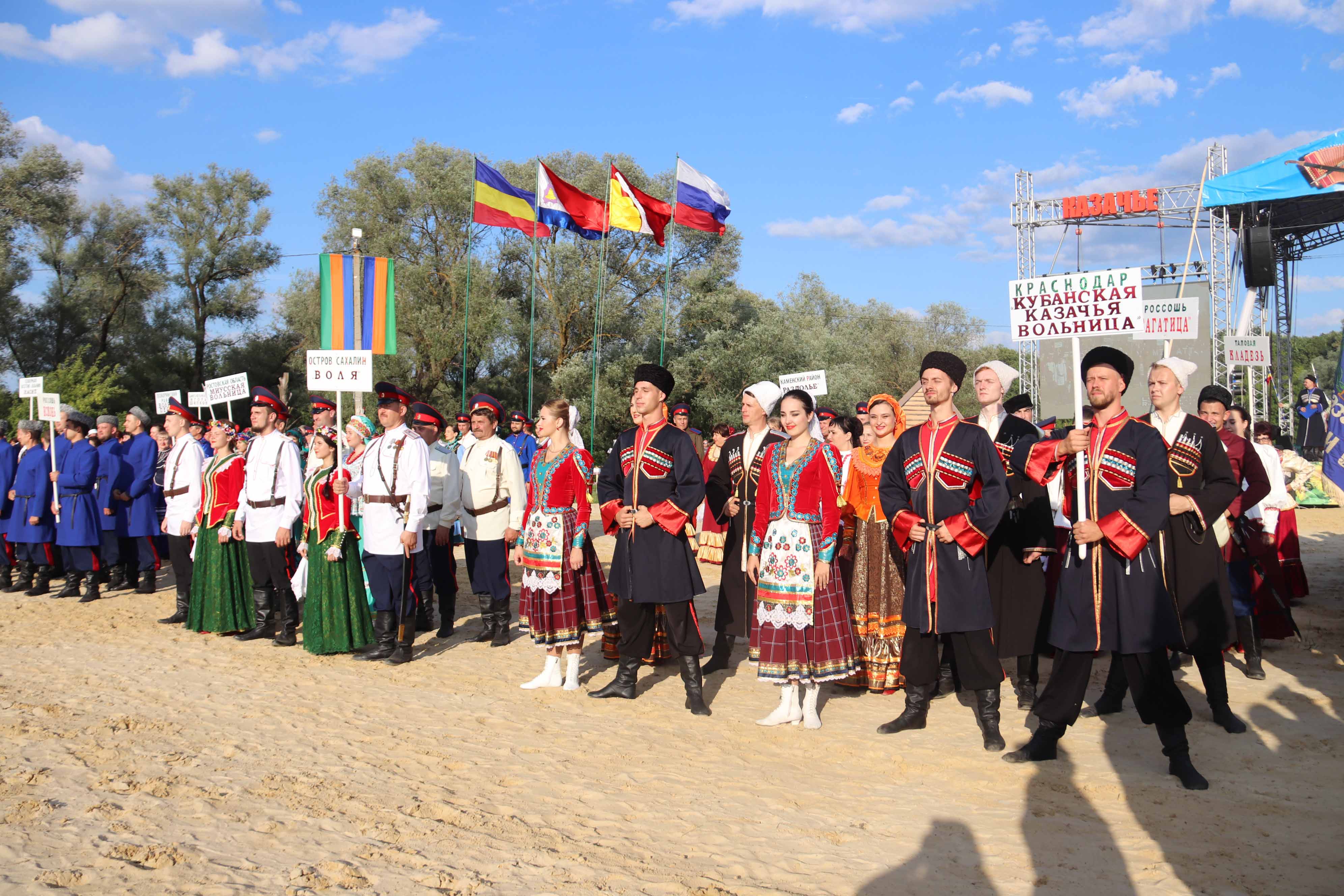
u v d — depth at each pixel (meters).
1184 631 5.55
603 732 5.58
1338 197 25.38
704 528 7.61
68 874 3.33
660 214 16.81
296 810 4.11
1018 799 4.50
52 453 10.70
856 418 8.26
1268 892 3.46
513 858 3.67
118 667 6.99
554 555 6.40
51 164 30.84
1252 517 7.38
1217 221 27.86
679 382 33.81
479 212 15.61
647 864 3.67
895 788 4.67
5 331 32.09
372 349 10.46
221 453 8.40
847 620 5.74
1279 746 5.26
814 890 3.48
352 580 7.64
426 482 7.41
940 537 5.22
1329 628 8.63
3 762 4.62
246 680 6.66
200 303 38.03
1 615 9.42
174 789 4.32
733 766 4.99
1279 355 30.12
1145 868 3.68
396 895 3.29
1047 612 6.30
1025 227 32.03
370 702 6.12
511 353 35.09
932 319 62.28
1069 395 27.34
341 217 34.78
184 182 37.25
